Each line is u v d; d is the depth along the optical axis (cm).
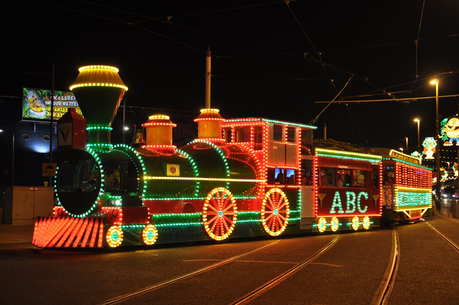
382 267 1086
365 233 2055
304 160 1959
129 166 1453
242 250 1380
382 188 2461
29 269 1007
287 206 1842
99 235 1288
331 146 2125
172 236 1458
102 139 1420
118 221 1334
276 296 786
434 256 1282
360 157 2250
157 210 1439
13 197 2183
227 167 1642
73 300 742
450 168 6469
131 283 872
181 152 1563
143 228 1379
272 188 1792
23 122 5159
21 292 794
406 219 2823
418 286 888
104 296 769
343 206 2117
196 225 1530
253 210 1738
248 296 778
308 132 2003
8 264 1073
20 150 5100
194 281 898
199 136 1770
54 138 5303
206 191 1575
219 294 792
